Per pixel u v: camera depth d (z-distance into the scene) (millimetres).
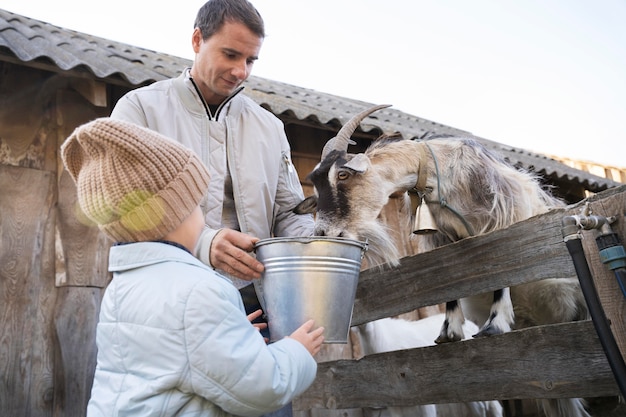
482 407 4898
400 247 5969
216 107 2584
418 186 3406
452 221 3338
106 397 1473
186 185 1592
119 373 1487
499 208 3252
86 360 4297
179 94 2479
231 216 2525
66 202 4496
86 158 1629
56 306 4305
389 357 2961
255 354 1443
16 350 4098
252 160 2533
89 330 4359
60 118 4656
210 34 2373
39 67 4219
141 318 1458
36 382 4117
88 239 4512
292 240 1779
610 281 1794
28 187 4402
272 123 2697
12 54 4055
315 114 5246
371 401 3014
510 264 2424
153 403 1394
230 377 1396
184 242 1623
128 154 1508
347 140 3629
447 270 2729
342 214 3373
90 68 4219
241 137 2553
